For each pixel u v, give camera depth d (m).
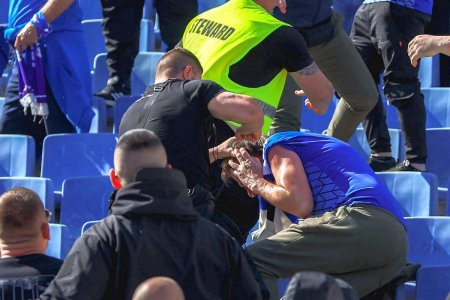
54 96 28.06
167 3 30.23
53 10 27.50
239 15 21.08
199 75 19.09
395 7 26.80
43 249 16.41
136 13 29.84
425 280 21.50
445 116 30.45
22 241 16.16
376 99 25.72
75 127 28.23
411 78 26.86
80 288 14.52
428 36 21.47
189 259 14.88
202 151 18.12
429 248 23.50
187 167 17.92
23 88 27.78
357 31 27.92
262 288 17.88
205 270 14.98
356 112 25.81
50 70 27.86
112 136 27.59
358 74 25.36
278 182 19.17
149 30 34.03
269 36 20.69
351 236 18.91
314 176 19.28
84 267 14.59
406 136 27.02
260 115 17.89
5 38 28.64
